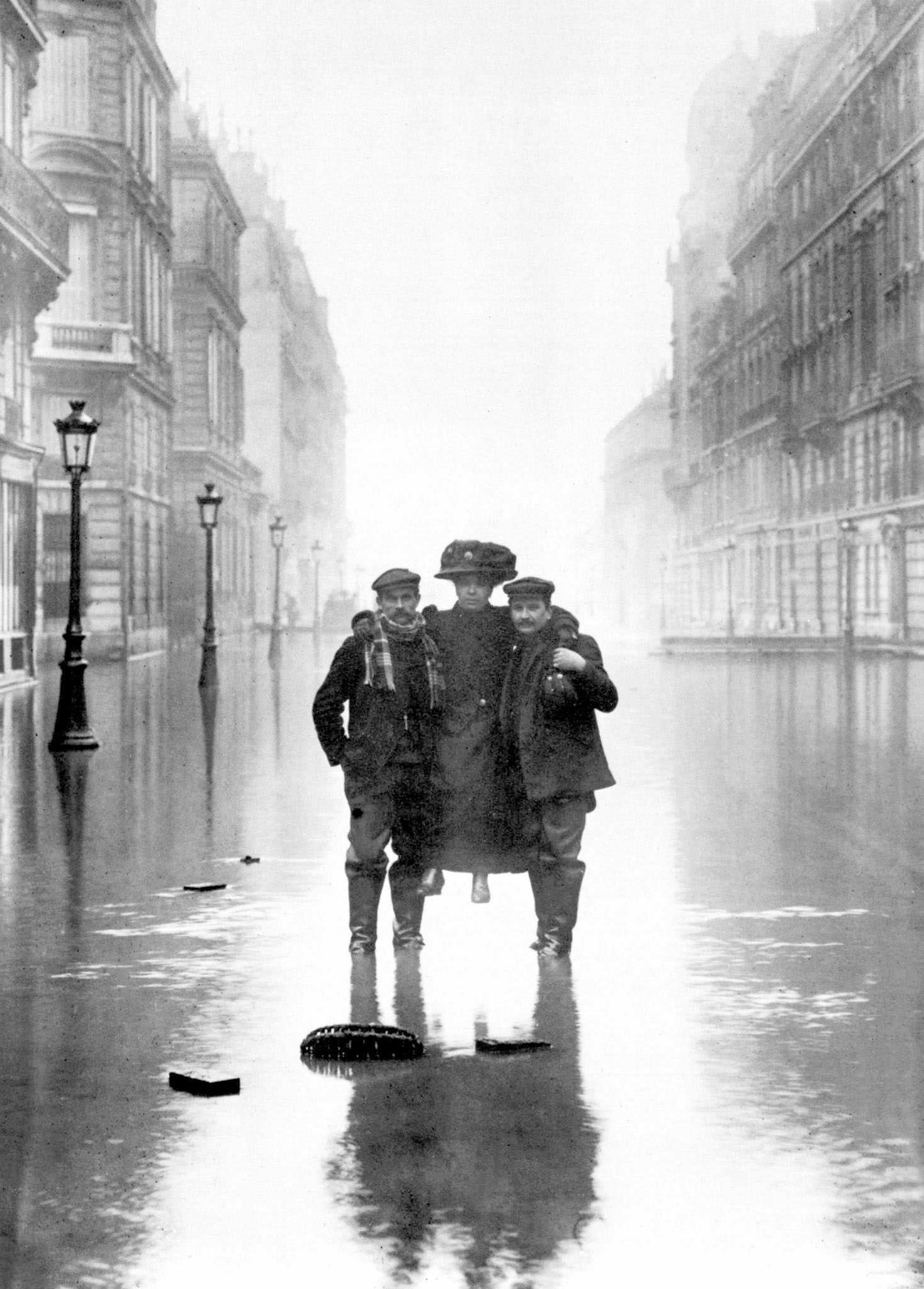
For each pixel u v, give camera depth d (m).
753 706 27.23
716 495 96.12
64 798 14.51
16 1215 4.55
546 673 7.91
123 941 8.44
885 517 59.62
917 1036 6.46
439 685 8.00
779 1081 5.82
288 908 9.37
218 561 70.44
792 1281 4.11
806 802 14.32
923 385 56.59
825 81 71.19
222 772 16.67
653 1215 4.52
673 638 59.72
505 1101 5.57
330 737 8.05
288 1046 6.32
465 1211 4.55
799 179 75.06
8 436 30.30
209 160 64.94
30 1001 7.11
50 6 46.78
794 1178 4.81
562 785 7.90
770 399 80.31
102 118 47.56
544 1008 6.94
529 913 9.20
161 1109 5.51
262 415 98.00
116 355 46.31
